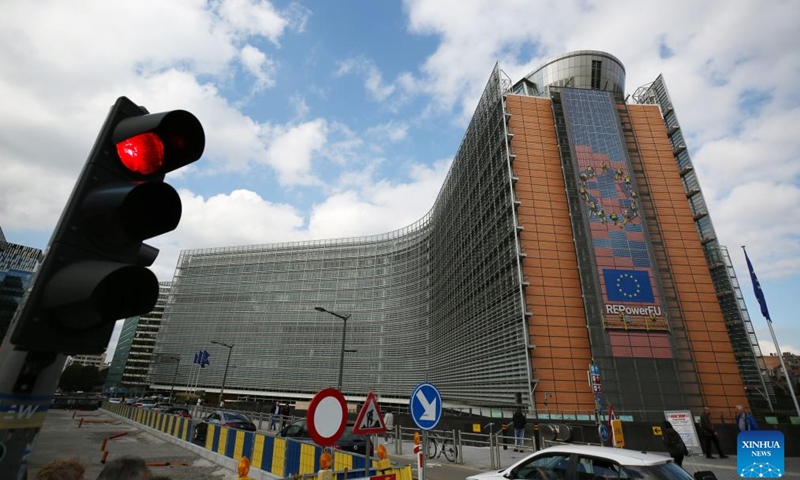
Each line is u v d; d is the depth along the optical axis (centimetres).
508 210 3997
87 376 13162
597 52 5053
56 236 197
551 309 3538
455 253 5872
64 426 2709
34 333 176
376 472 690
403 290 8944
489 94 4794
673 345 3444
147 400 6203
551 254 3744
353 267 9938
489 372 4122
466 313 5106
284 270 10512
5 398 172
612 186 4003
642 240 3806
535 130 4306
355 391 8506
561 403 3222
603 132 4244
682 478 591
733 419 3309
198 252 11631
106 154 225
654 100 5431
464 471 1430
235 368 9625
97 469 1285
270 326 9906
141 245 229
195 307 10800
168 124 238
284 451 1066
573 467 651
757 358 4112
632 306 3538
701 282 3816
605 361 3338
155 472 1242
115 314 192
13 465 169
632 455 625
